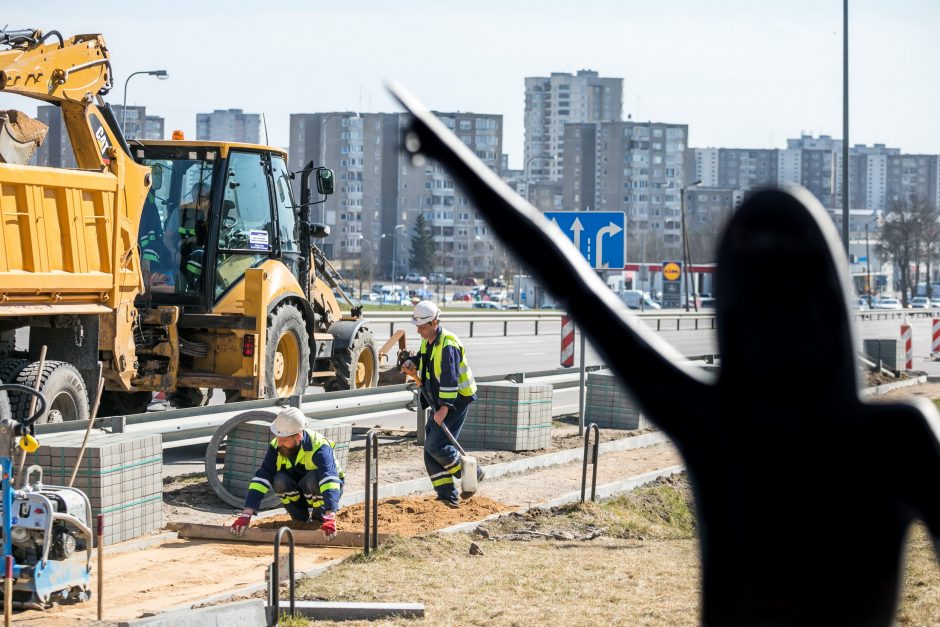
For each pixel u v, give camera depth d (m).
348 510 16.95
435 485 17.72
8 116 17.94
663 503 20.16
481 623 11.26
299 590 12.45
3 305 17.47
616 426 27.28
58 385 18.48
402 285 188.50
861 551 2.60
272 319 23.53
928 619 10.82
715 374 2.65
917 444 2.49
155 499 15.66
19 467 11.43
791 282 2.44
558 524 17.09
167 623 10.33
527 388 23.34
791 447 2.53
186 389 23.78
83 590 11.87
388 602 11.98
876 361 43.22
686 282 110.50
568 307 2.69
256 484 15.41
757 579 2.68
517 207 2.68
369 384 29.30
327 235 26.20
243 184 23.97
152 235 23.38
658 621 11.24
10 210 17.36
